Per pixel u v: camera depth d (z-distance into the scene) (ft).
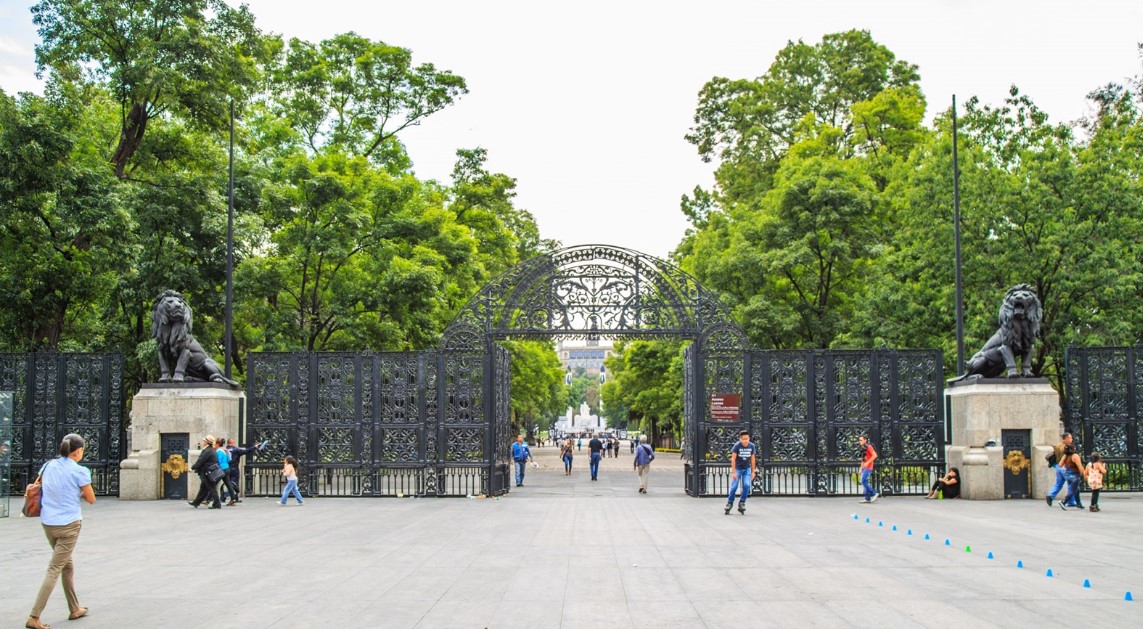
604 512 71.41
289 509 74.08
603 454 253.65
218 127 106.93
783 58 187.52
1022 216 106.83
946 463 83.66
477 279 155.63
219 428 82.02
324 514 69.87
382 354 86.58
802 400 84.89
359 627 30.86
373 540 53.78
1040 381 80.84
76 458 33.06
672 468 167.53
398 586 38.37
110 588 38.24
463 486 98.17
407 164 155.74
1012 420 80.33
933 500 79.77
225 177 107.96
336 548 50.24
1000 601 34.63
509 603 34.71
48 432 83.97
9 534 58.54
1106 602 34.40
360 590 37.50
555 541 53.16
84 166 96.78
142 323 110.93
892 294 112.98
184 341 83.15
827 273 136.56
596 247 87.30
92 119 110.22
